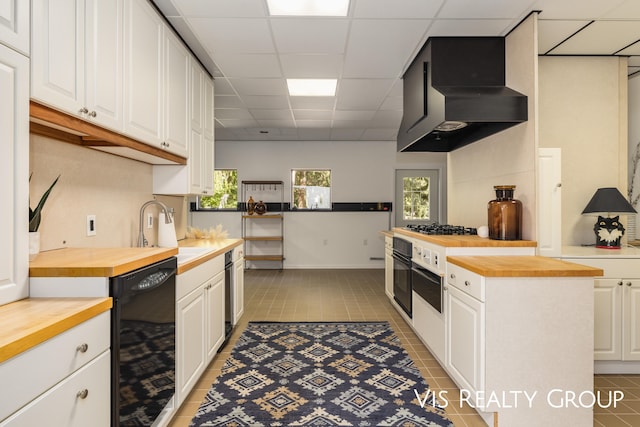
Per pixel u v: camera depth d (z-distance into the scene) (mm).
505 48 2676
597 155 2969
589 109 2969
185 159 2773
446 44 2682
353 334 3221
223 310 2783
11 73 1154
